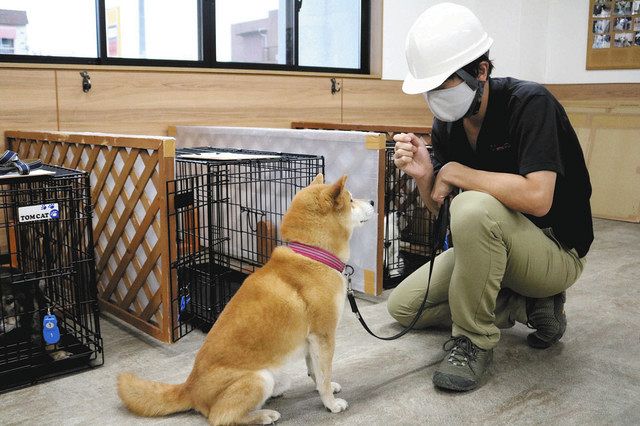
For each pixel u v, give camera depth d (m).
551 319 2.02
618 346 2.15
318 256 1.63
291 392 1.81
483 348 1.84
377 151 2.58
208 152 2.86
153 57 3.70
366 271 2.72
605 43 5.16
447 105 1.79
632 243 3.90
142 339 2.32
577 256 1.96
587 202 1.91
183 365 2.05
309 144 2.87
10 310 2.05
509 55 5.38
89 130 3.31
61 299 2.24
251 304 1.56
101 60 3.44
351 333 2.29
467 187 1.81
